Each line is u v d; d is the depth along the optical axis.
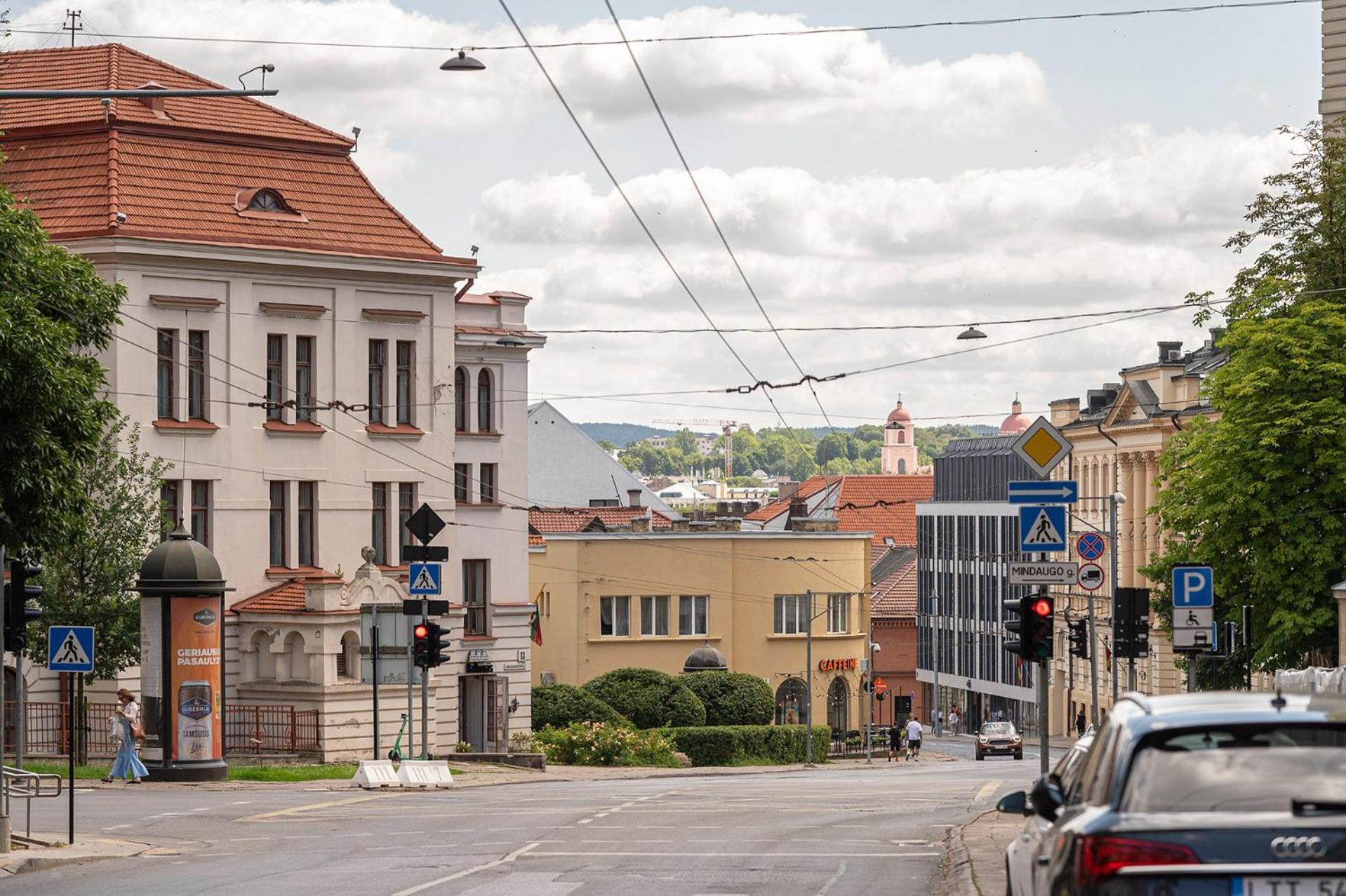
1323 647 131.75
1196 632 81.25
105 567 122.00
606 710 180.25
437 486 159.12
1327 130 144.75
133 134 147.12
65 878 58.25
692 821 76.44
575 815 80.69
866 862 57.72
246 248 145.38
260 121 155.50
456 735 152.38
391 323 155.88
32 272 81.31
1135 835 24.56
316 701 136.75
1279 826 24.28
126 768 109.06
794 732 189.88
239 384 146.25
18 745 67.50
